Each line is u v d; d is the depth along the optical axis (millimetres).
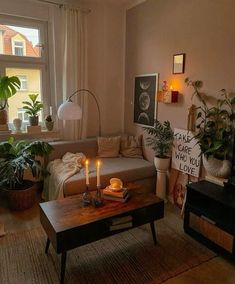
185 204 2385
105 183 2861
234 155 2205
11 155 2723
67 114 2967
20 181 2842
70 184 2646
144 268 1957
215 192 2207
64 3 3350
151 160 3465
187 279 1850
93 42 3705
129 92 3904
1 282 1797
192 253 2143
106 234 1903
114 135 4012
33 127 3340
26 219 2643
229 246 2004
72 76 3508
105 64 3824
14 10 3131
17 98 3375
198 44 2611
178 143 2955
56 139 3564
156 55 3240
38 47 3398
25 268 1937
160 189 3076
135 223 2033
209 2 2449
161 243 2277
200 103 2645
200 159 2680
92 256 2090
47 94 3555
